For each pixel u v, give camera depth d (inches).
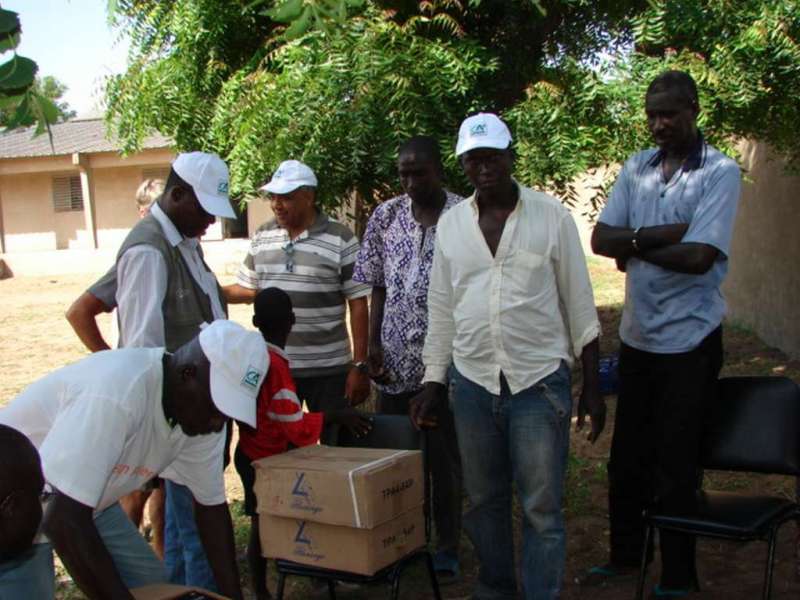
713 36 237.6
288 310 160.6
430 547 193.6
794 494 219.9
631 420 169.0
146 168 871.7
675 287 156.6
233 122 237.8
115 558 128.4
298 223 180.7
